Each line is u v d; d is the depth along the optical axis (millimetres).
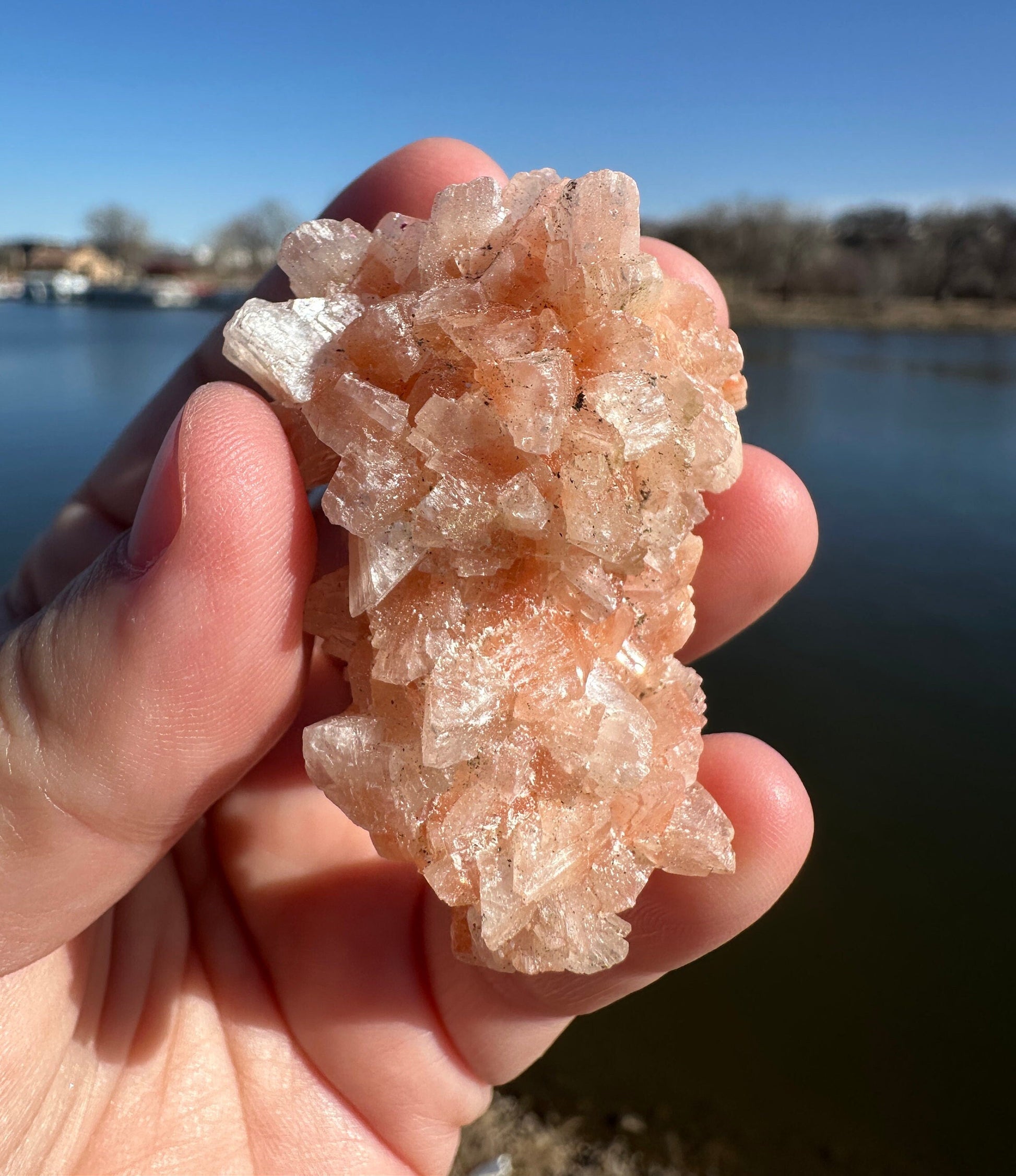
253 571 63
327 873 97
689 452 73
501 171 106
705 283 102
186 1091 86
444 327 68
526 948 73
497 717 70
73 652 63
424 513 66
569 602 71
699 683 85
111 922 88
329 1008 91
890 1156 125
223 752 69
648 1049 141
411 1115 93
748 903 85
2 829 65
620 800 76
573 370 69
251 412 65
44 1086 77
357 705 73
